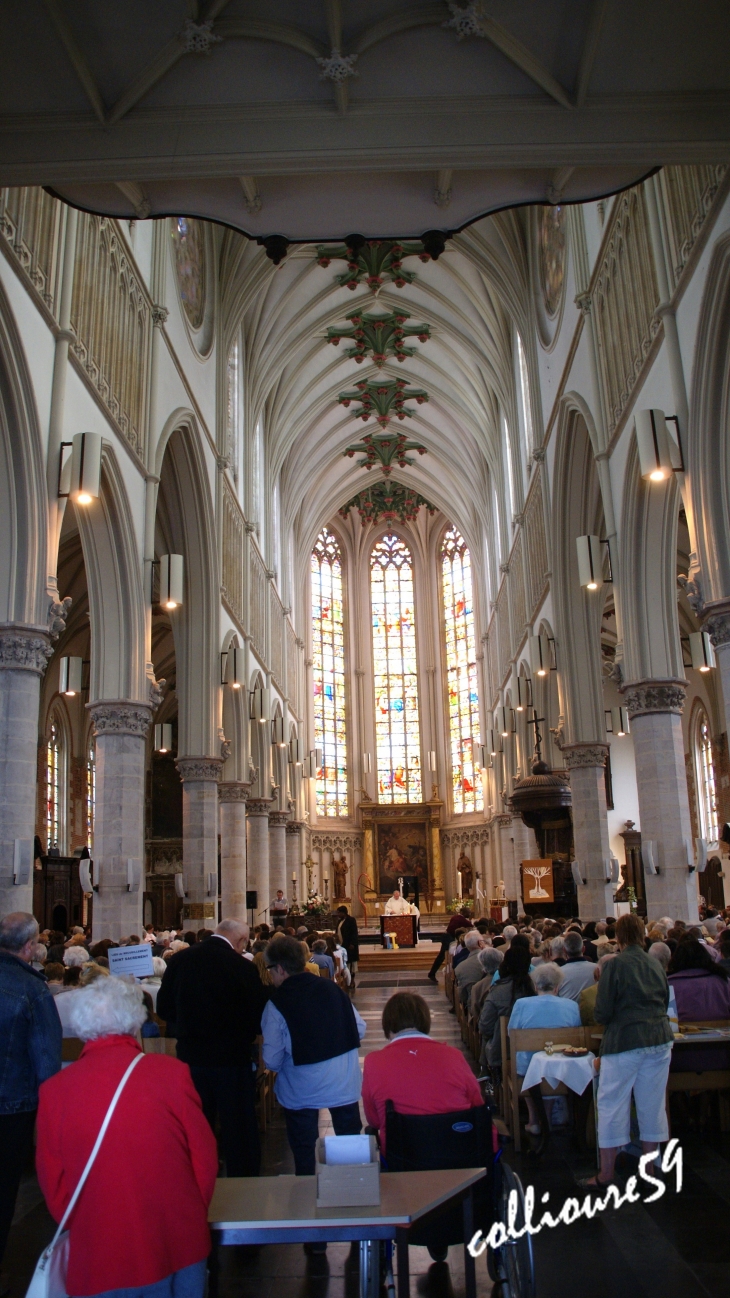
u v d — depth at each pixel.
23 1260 5.69
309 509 41.00
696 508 11.38
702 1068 7.62
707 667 19.16
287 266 26.64
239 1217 3.78
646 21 6.40
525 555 26.20
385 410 36.06
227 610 23.02
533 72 6.89
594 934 14.19
